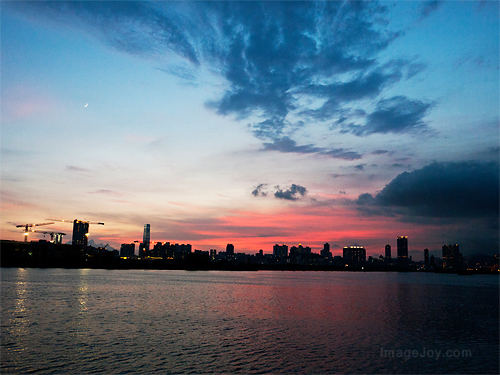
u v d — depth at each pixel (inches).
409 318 3031.5
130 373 1476.4
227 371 1534.2
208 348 1873.8
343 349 1921.8
